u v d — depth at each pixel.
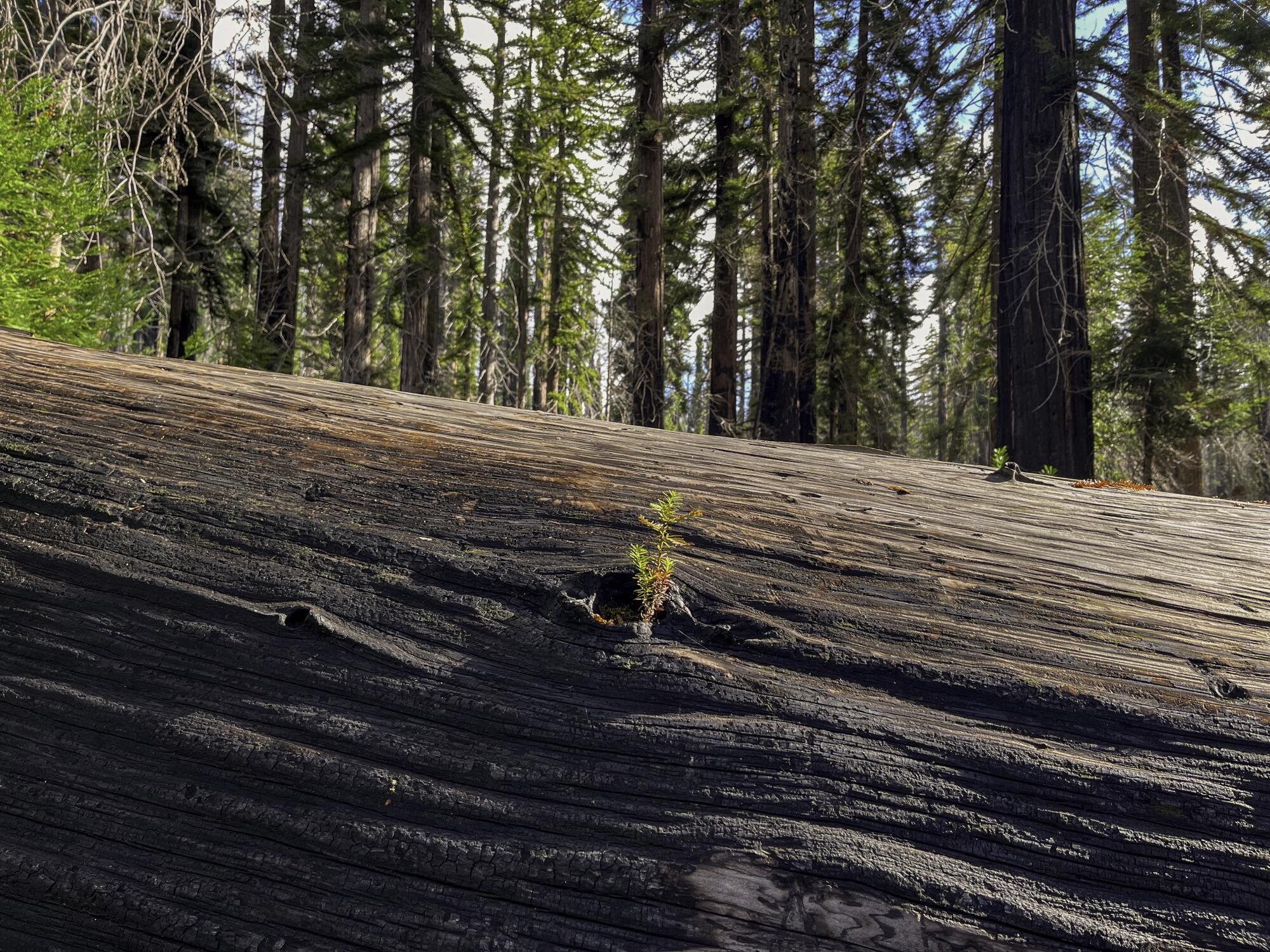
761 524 2.18
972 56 8.55
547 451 2.60
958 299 11.64
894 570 1.99
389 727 1.52
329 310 17.25
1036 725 1.53
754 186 13.06
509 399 22.95
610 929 1.24
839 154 11.16
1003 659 1.68
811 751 1.46
